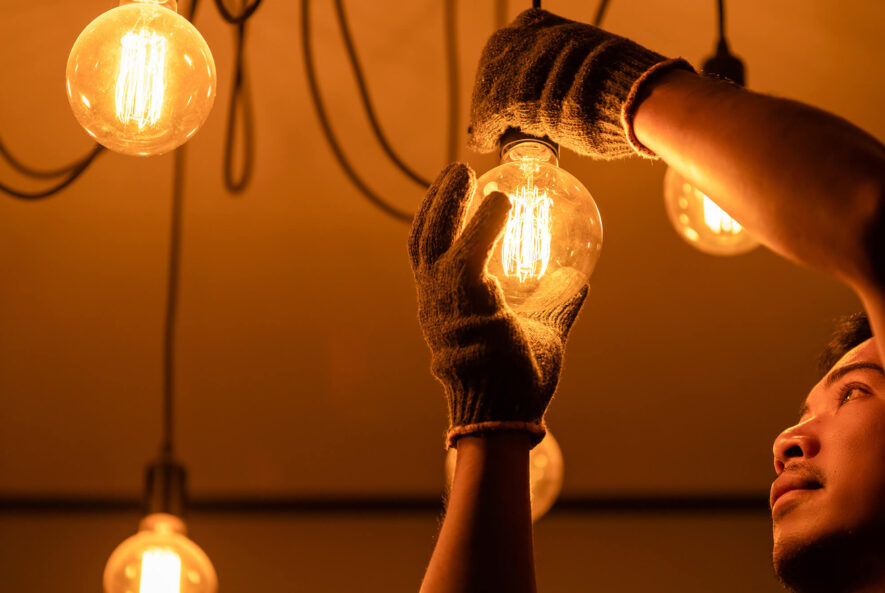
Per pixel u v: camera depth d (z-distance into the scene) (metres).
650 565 3.74
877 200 0.47
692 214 1.89
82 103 1.08
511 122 0.76
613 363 3.48
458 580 0.66
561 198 0.78
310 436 3.66
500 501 0.68
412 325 3.41
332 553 3.79
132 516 3.79
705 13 2.53
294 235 3.17
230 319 3.37
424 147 2.89
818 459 0.85
